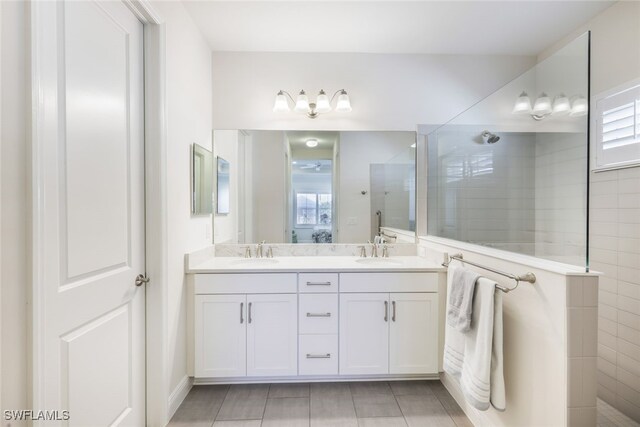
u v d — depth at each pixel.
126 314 1.40
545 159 1.67
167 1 1.63
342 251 2.53
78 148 1.06
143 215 1.53
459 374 1.55
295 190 2.53
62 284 0.99
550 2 1.86
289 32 2.19
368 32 2.20
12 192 0.81
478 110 2.09
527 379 1.29
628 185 1.73
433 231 2.47
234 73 2.46
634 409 1.69
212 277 1.94
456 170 2.22
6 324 0.79
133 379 1.45
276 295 1.96
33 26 0.85
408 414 1.72
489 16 2.00
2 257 0.78
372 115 2.53
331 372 1.97
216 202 2.45
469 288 1.48
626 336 1.74
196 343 1.93
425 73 2.52
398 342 1.99
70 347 1.03
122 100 1.35
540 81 1.70
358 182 2.57
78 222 1.06
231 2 1.85
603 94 1.90
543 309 1.21
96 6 1.16
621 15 1.81
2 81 0.78
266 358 1.96
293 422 1.65
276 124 2.49
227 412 1.73
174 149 1.72
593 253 1.93
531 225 1.73
